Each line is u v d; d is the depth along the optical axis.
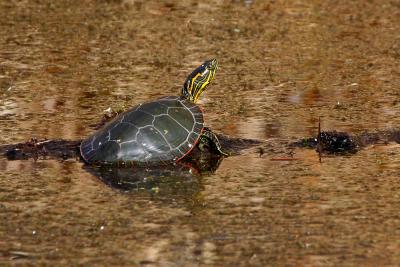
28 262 27.19
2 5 64.94
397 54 54.19
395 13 63.16
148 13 63.31
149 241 28.73
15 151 37.47
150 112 36.75
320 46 55.91
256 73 50.53
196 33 58.66
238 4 66.06
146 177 34.81
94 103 44.84
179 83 48.38
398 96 45.91
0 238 29.00
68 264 27.05
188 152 36.03
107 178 34.72
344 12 63.56
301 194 32.88
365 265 26.77
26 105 44.44
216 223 30.16
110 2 66.19
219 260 27.22
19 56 53.50
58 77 49.59
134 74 50.19
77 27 59.62
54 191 33.38
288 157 37.16
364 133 39.81
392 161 36.59
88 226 30.02
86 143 36.94
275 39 57.44
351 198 32.41
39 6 64.88
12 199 32.53
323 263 26.92
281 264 26.91
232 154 37.62
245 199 32.44
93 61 52.69
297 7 65.06
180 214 31.06
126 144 35.75
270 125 41.22
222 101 45.31
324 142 38.38
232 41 56.94
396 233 29.16
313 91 47.06
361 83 48.50
